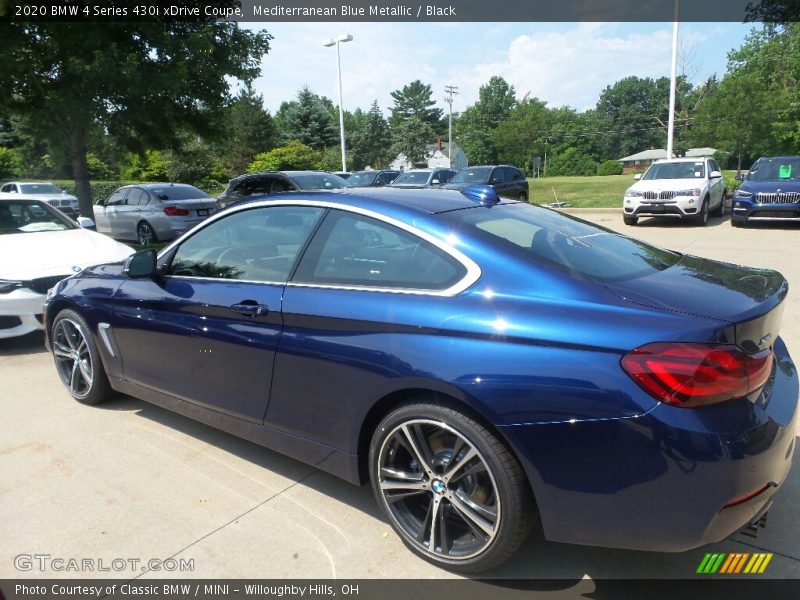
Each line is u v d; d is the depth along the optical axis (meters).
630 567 2.55
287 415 3.01
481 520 2.42
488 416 2.26
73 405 4.40
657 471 2.04
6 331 5.50
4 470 3.44
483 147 89.62
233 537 2.81
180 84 9.05
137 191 13.95
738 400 2.09
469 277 2.50
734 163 57.22
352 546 2.74
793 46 31.28
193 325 3.36
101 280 4.12
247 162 51.31
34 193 24.62
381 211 2.84
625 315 2.20
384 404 2.65
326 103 94.56
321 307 2.79
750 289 2.48
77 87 8.59
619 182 31.58
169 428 3.98
